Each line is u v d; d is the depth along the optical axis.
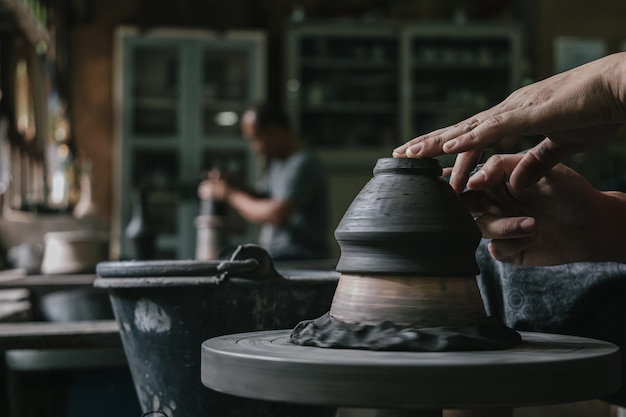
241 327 1.20
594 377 0.78
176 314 1.19
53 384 2.12
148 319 1.21
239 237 6.99
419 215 0.86
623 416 1.65
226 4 7.48
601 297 1.16
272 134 4.28
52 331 1.50
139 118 7.27
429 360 0.74
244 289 1.19
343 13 7.36
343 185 7.23
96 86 7.24
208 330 1.19
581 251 1.10
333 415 1.35
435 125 7.43
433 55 7.32
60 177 5.04
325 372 0.73
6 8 3.40
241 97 7.31
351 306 0.88
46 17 4.88
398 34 7.23
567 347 0.86
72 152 5.54
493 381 0.72
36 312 2.87
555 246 1.10
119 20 7.29
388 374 0.72
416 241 0.85
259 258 1.20
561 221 1.09
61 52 5.62
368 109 7.31
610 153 6.68
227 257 1.55
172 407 1.25
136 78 7.24
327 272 1.35
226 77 7.31
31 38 4.20
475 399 0.72
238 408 1.22
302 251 4.13
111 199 7.20
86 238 3.13
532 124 0.90
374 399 0.72
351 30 7.17
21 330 1.52
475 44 7.43
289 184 4.08
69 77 6.43
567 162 2.21
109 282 1.22
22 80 4.23
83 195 4.81
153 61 7.29
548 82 0.93
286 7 7.52
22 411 2.11
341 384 0.73
